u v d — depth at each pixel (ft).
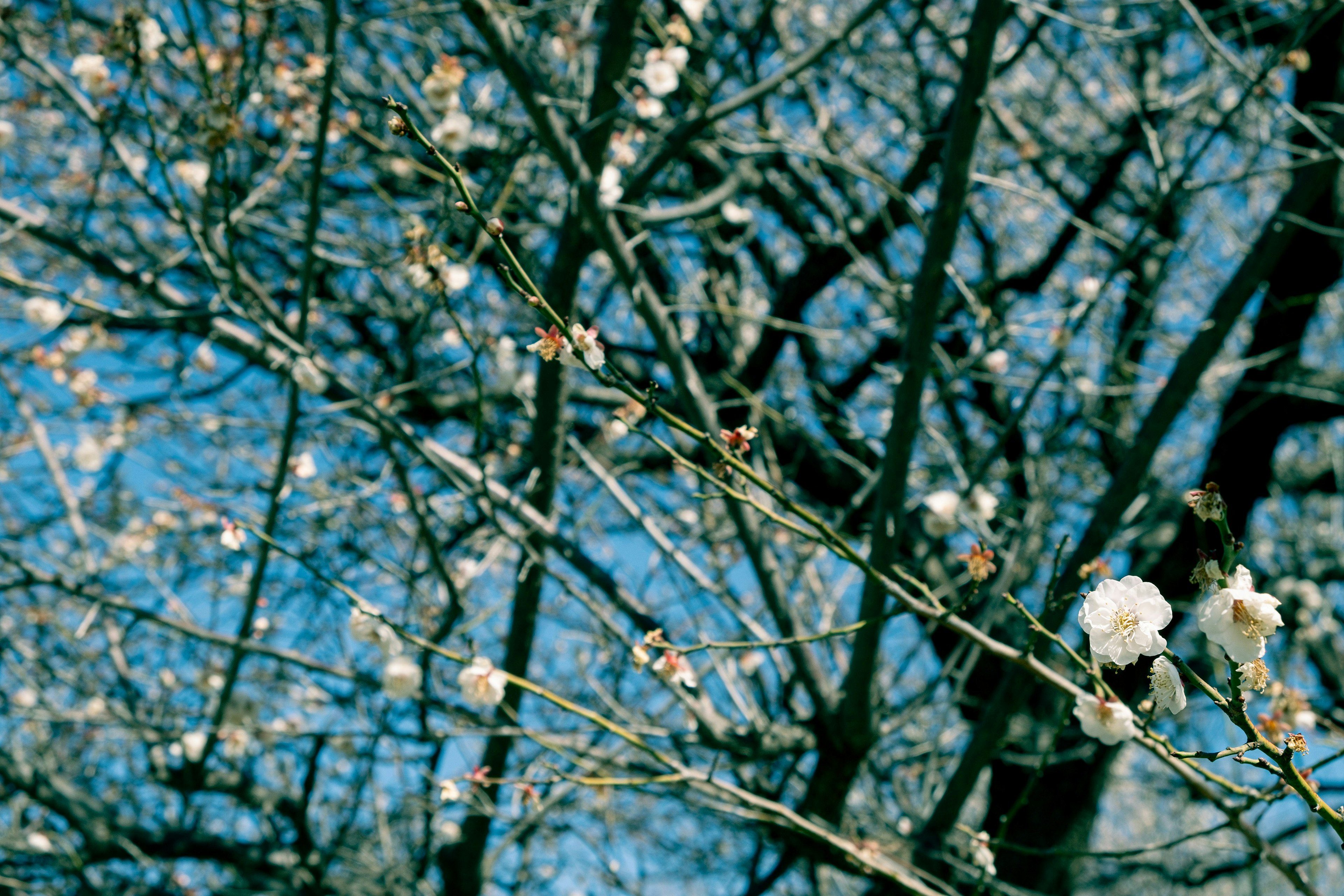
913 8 18.83
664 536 12.82
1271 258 12.65
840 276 21.65
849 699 12.94
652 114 12.29
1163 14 19.04
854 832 13.80
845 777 13.62
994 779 17.88
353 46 17.01
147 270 12.21
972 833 8.63
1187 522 17.35
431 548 11.84
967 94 10.78
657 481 19.84
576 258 12.55
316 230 10.64
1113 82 15.03
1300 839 21.59
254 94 11.71
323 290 18.97
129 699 14.61
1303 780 4.82
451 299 15.67
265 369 13.60
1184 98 15.34
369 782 15.48
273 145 16.01
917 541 17.11
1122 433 19.47
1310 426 21.74
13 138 11.34
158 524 15.31
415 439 12.54
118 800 17.90
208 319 11.12
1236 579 4.74
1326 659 18.69
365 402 11.68
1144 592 4.85
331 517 16.88
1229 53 12.23
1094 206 20.20
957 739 18.57
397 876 15.16
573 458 19.07
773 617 13.89
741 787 13.69
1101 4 18.21
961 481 13.61
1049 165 21.30
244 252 18.67
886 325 14.64
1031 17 19.31
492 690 8.18
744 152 13.28
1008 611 16.72
